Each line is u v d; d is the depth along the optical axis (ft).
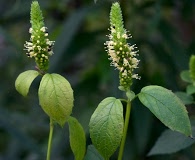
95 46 10.59
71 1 11.54
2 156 12.05
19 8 9.95
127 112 4.86
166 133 6.14
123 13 9.70
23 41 11.94
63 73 12.02
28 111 12.03
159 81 9.83
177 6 10.78
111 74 8.73
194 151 9.61
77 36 10.43
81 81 10.58
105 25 10.69
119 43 4.78
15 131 10.59
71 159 10.19
